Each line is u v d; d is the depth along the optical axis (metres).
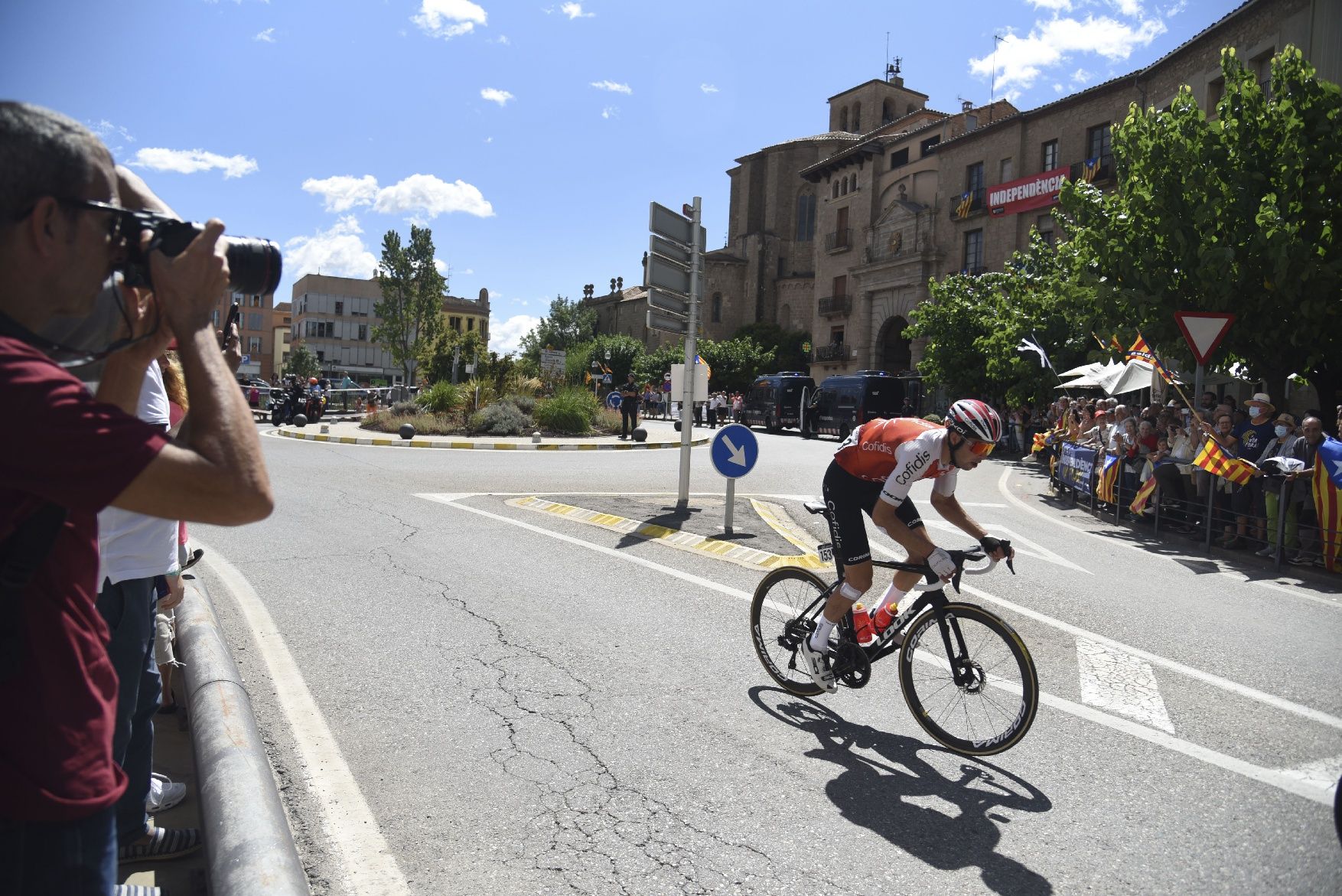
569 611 6.02
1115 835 3.23
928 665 4.11
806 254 63.16
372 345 99.62
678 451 21.47
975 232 40.25
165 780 3.23
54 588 1.36
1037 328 25.30
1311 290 12.27
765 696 4.60
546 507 10.50
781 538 8.79
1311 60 20.34
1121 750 4.05
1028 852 3.09
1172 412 12.46
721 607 6.26
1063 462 14.90
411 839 3.05
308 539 8.23
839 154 49.22
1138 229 13.96
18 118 1.33
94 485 1.25
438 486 12.26
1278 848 3.15
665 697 4.52
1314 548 8.88
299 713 4.13
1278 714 4.60
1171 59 28.11
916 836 3.18
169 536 2.68
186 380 1.41
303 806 3.26
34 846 1.34
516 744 3.87
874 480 4.21
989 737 3.90
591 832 3.13
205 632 4.29
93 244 1.40
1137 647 5.76
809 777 3.65
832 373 51.16
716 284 65.94
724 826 3.21
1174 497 10.98
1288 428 10.04
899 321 46.03
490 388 26.03
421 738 3.91
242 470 1.37
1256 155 13.10
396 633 5.43
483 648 5.18
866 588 4.27
